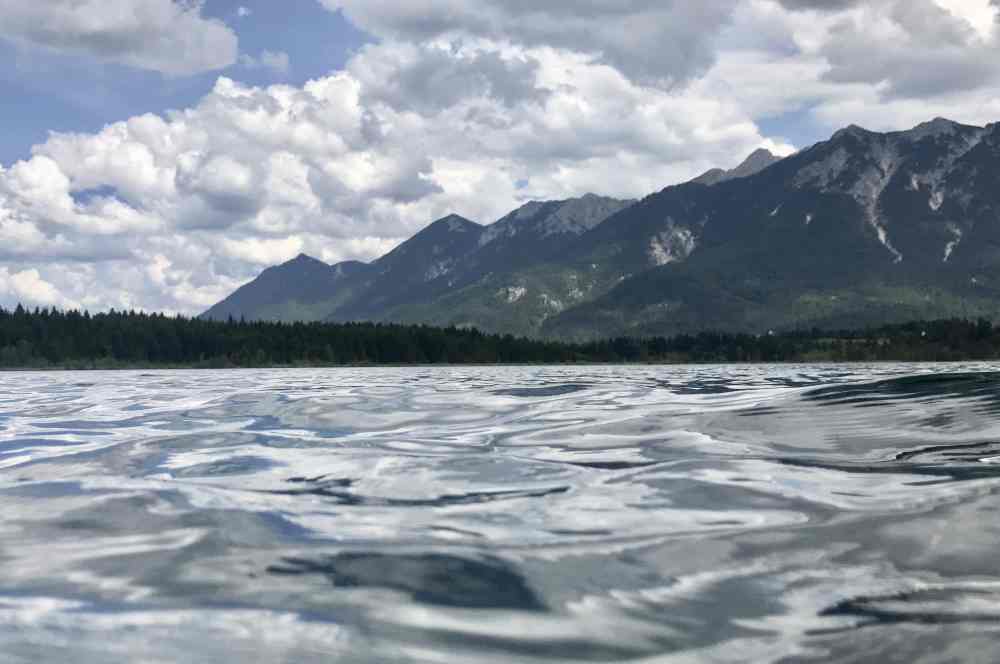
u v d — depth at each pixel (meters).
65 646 3.48
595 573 4.50
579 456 9.29
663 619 3.76
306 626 3.72
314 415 16.19
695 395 20.95
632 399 20.06
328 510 6.32
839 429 10.75
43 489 7.35
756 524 5.59
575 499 6.65
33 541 5.34
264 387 31.55
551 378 44.28
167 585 4.35
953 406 12.65
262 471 8.34
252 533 5.53
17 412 18.28
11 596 4.18
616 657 3.33
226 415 16.52
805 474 7.50
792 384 26.39
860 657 3.27
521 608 3.94
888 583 4.20
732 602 3.97
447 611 3.90
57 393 28.59
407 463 8.85
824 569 4.48
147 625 3.74
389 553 4.97
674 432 11.48
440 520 5.92
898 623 3.62
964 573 4.33
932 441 9.43
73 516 6.12
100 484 7.61
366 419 15.20
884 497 6.32
